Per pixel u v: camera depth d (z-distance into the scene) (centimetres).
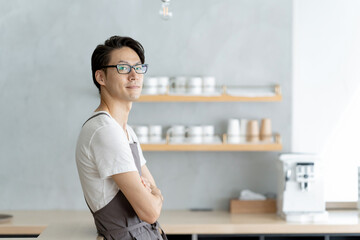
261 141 454
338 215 449
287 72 472
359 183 460
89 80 472
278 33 471
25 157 472
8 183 473
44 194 473
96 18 470
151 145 439
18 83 471
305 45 482
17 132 472
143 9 470
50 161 472
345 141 481
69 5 469
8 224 409
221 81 473
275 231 405
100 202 247
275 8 471
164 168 473
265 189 476
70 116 472
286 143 475
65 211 468
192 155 475
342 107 482
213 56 472
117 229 248
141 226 252
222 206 476
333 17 480
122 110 260
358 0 478
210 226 404
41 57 471
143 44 471
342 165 481
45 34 470
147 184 266
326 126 482
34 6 469
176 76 471
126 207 249
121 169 238
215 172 475
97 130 241
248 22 471
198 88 445
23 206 473
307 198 429
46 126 472
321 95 482
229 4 471
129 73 252
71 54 471
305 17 481
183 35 471
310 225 406
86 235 252
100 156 239
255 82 473
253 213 455
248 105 473
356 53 480
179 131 448
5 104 471
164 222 412
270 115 473
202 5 471
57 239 243
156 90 446
